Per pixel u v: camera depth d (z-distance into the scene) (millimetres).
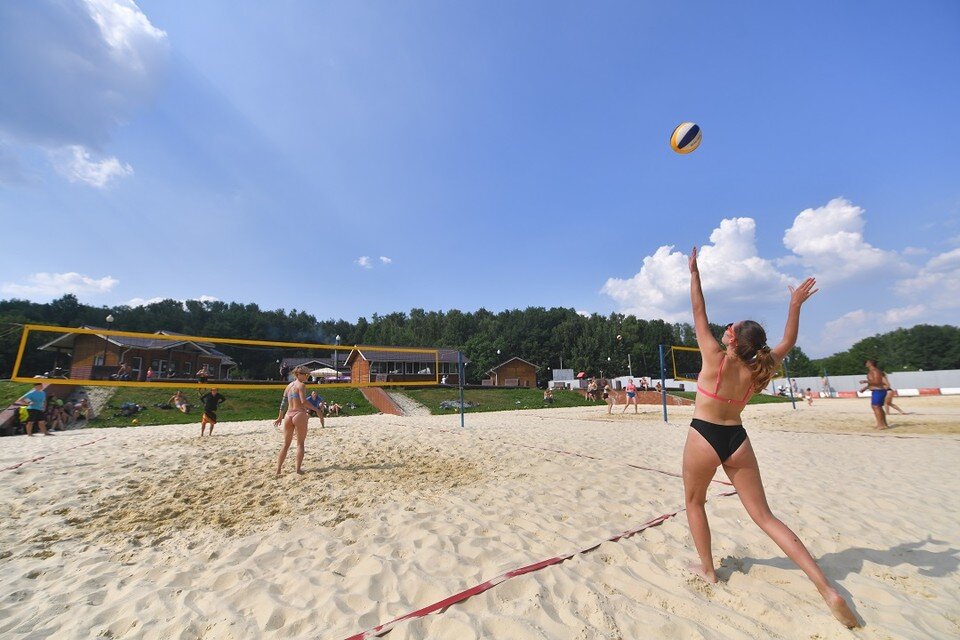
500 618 1942
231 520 3422
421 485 4297
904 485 4348
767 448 6750
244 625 1983
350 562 2615
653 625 1911
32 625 2053
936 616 1936
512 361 44938
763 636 1840
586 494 3986
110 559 2783
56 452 6266
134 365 24547
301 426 4836
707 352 2303
